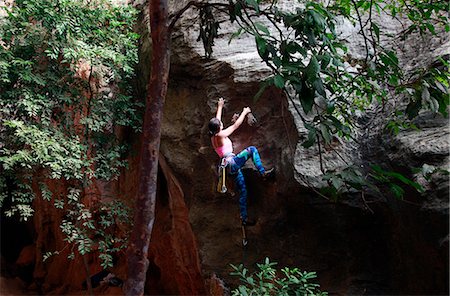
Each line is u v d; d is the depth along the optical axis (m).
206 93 6.23
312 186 4.86
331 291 5.12
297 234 5.32
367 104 4.61
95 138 7.39
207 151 6.12
